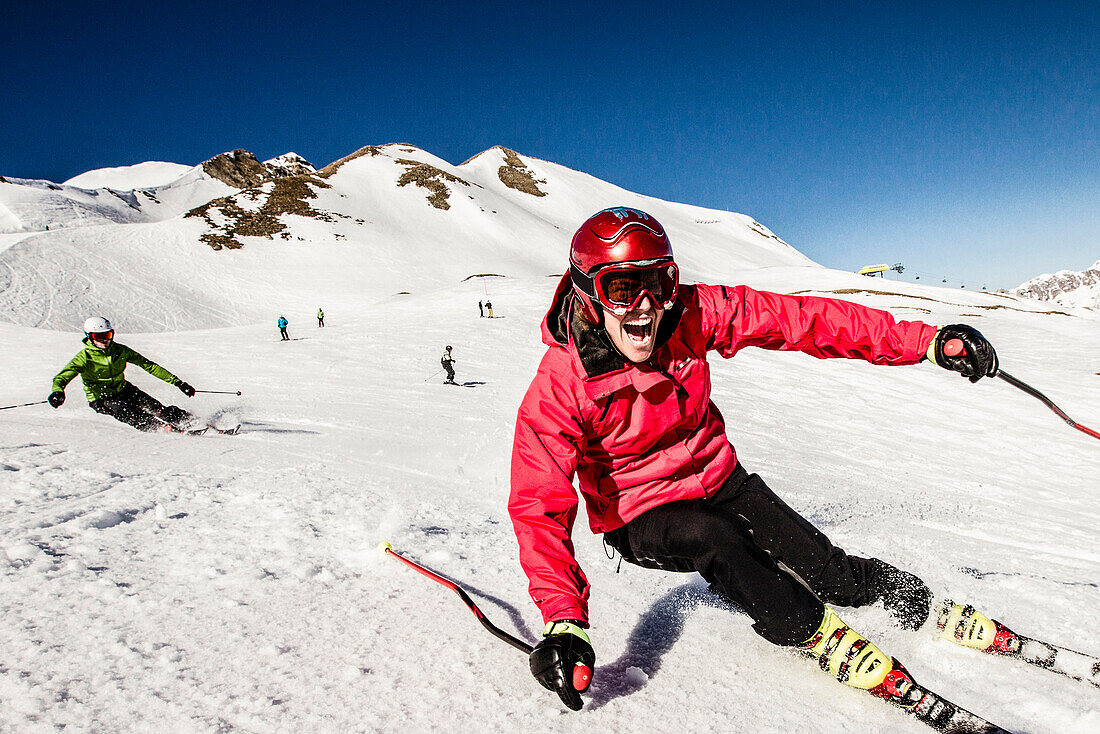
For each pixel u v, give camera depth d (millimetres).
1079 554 3924
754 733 1649
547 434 1890
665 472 2023
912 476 7539
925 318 41656
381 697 1731
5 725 1534
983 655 2035
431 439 7109
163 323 50375
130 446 5125
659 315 1823
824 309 2092
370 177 107562
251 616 2150
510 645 2064
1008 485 7301
